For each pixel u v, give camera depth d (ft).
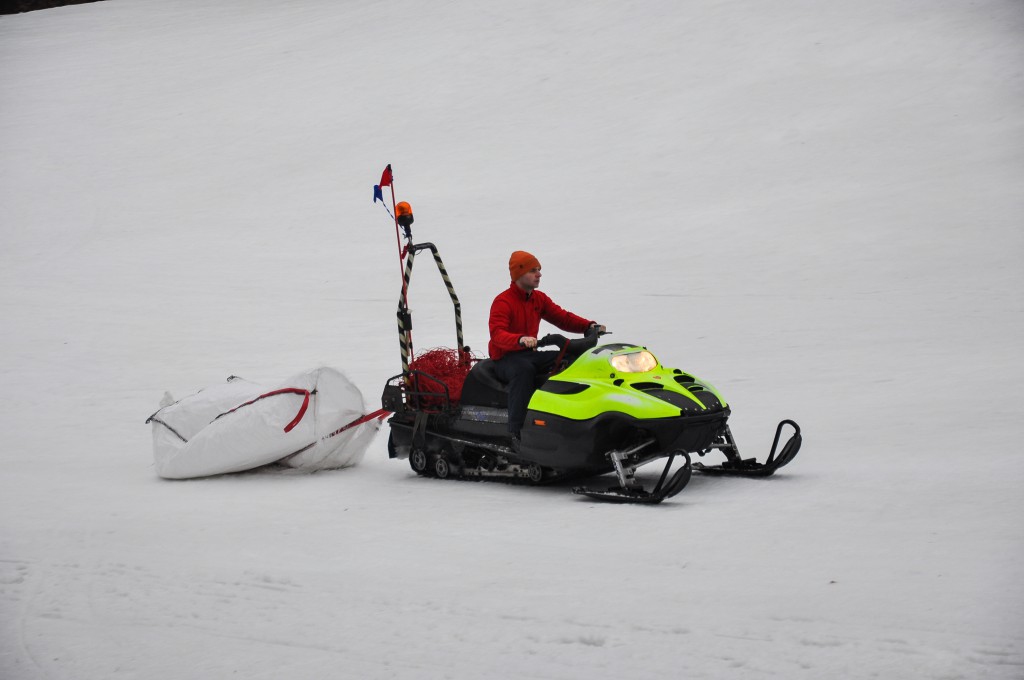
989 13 123.34
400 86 137.49
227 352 50.57
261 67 155.84
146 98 146.51
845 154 91.91
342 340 51.96
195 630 15.49
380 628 15.12
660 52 133.28
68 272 78.69
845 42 122.83
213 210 100.01
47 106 146.30
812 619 14.37
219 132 128.88
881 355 40.60
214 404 29.01
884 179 83.56
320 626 15.35
